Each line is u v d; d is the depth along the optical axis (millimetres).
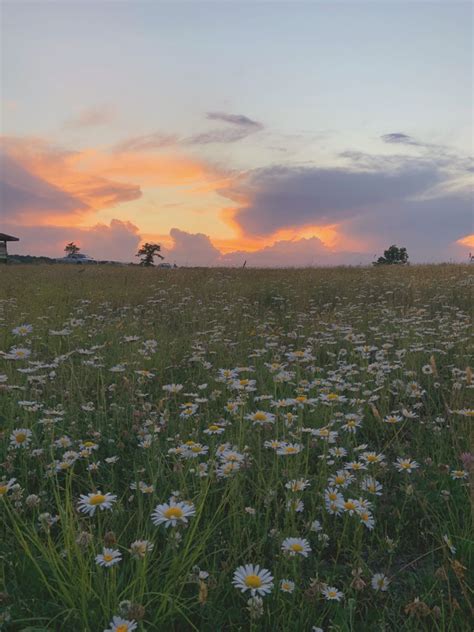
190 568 2297
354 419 3945
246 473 3273
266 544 2662
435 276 14703
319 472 3186
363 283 14234
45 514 2521
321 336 7707
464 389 4676
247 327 8359
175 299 11938
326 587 2264
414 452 3938
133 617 1794
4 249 43594
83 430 4145
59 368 5465
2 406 4383
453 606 2145
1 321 8305
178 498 2701
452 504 3088
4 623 1991
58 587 2240
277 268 21922
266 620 2172
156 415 4102
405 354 5953
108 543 2078
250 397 4785
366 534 2934
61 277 18250
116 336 7156
